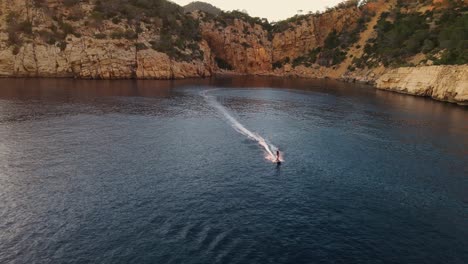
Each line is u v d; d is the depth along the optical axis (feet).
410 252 78.84
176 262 72.23
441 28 443.73
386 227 89.45
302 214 94.68
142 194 104.17
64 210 93.09
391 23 576.20
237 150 151.23
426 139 176.04
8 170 119.85
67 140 157.07
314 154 147.95
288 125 204.64
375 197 106.93
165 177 118.01
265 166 131.54
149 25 499.51
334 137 177.17
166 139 165.07
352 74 552.00
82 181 112.57
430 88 329.52
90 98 271.90
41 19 431.02
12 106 227.61
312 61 654.53
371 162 139.33
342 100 315.37
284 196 105.60
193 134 176.65
